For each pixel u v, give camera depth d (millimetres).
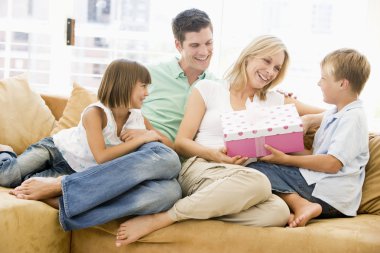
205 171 1702
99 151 1733
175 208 1578
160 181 1654
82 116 1807
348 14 2715
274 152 1739
